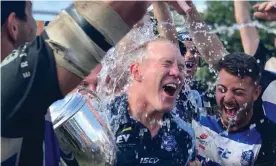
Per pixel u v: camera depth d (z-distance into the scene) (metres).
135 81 1.37
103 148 1.03
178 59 1.39
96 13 0.71
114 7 0.71
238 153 1.62
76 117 1.00
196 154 1.53
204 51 1.63
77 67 0.72
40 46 0.73
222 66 1.62
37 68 0.71
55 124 0.96
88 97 1.13
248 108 1.61
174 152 1.40
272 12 1.57
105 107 1.33
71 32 0.72
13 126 0.72
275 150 1.63
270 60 1.75
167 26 1.53
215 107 1.63
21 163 0.76
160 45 1.39
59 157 0.89
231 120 1.61
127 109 1.35
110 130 1.12
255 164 1.64
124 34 0.73
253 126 1.62
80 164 1.02
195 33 1.62
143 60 1.37
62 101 1.00
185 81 1.57
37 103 0.71
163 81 1.35
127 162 1.33
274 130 1.64
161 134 1.38
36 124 0.73
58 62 0.72
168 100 1.37
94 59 0.72
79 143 0.99
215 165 1.62
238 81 1.59
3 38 0.81
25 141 0.75
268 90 1.63
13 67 0.71
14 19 0.82
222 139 1.62
